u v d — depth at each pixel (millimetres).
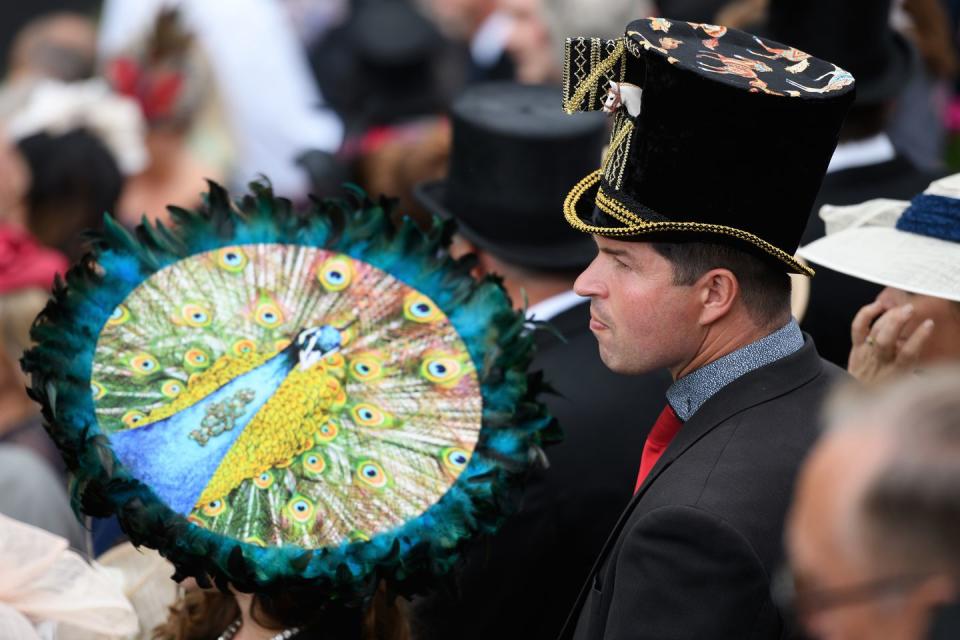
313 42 19719
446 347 6332
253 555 5676
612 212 6242
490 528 5949
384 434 6066
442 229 6582
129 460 5840
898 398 3658
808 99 5855
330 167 14125
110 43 18000
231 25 16078
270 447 5957
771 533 5793
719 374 6359
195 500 5801
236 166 16281
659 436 6715
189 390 6047
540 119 8945
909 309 7336
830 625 3734
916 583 3535
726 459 6051
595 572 6520
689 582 5758
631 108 6234
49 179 12227
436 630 7484
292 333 6270
